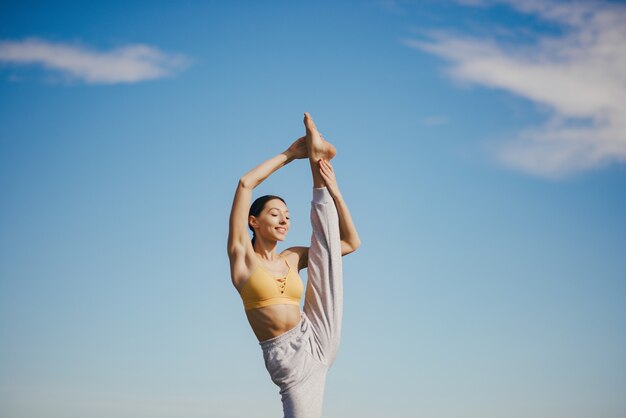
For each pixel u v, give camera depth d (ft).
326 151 25.12
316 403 23.97
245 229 23.77
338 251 25.00
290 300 24.13
